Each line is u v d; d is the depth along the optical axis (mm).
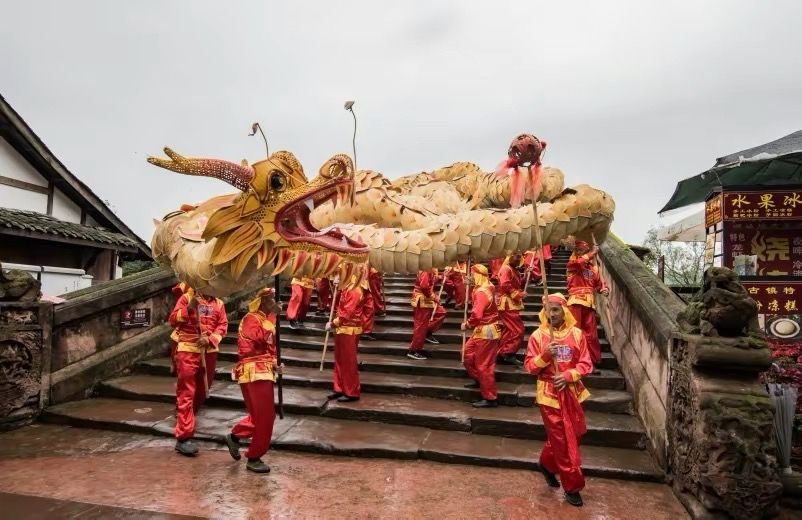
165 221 4875
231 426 5938
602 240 5168
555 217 4875
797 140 7211
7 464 5047
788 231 6988
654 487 4711
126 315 7895
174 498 4305
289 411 6320
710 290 4375
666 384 5016
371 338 8961
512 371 7223
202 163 3674
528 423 5695
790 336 6270
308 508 4188
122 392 6973
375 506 4254
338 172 4012
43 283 11906
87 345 7227
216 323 5797
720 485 3906
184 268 4273
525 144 4605
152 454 5328
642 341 6098
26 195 12055
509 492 4551
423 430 5891
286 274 3998
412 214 6250
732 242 7078
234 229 3844
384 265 4941
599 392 6520
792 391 4414
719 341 4164
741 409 3990
